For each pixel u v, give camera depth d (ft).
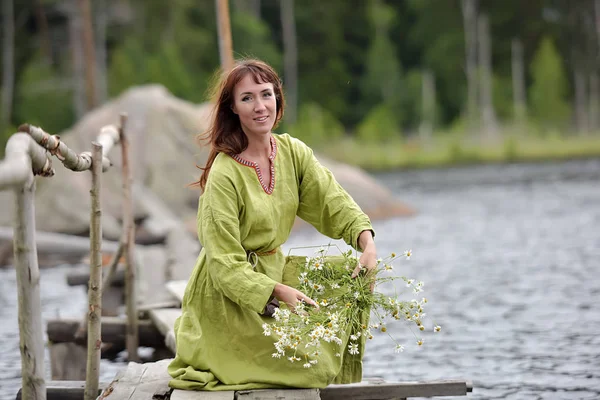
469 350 28.63
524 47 202.18
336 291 16.65
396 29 212.02
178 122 63.36
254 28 186.91
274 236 16.84
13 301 40.55
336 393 17.07
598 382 24.39
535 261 47.47
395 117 186.50
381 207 73.56
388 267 16.55
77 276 33.81
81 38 154.81
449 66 199.31
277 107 17.24
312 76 196.95
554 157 153.89
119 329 27.25
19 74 172.45
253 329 16.40
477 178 116.67
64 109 155.02
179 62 160.25
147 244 47.62
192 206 61.41
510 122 182.70
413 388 17.20
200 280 16.87
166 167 61.46
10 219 55.16
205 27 191.52
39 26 170.30
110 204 56.29
